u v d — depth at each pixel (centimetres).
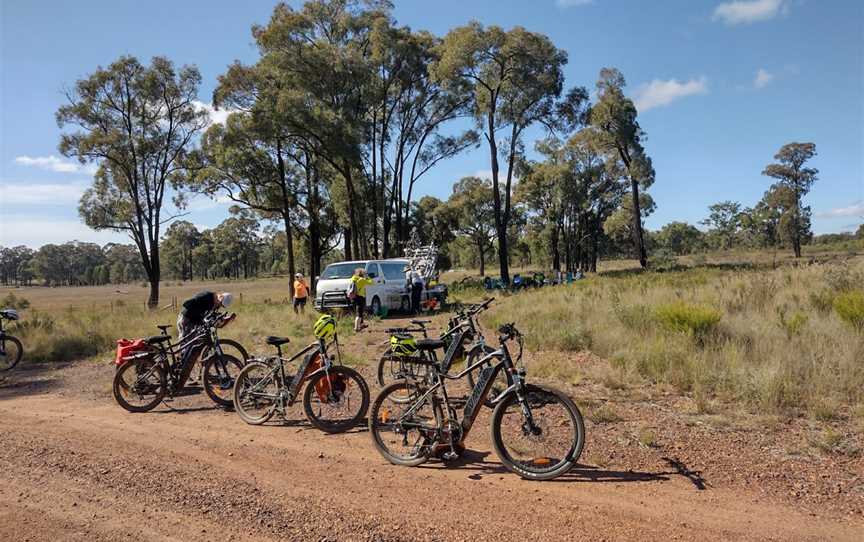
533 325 1210
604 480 461
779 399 630
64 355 1241
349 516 413
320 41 3403
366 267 1944
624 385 728
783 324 947
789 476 453
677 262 5847
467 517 405
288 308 2059
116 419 696
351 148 3197
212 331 762
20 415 733
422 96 4097
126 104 3441
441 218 7625
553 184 5875
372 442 541
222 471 509
